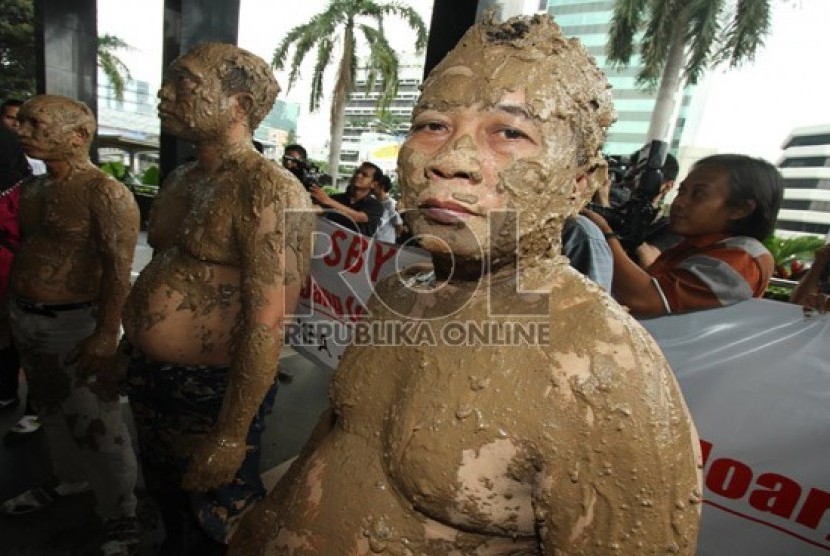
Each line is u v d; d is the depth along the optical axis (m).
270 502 0.87
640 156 2.18
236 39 5.52
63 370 1.98
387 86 14.73
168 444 1.58
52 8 6.62
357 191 4.44
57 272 1.92
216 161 1.53
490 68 0.61
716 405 1.65
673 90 9.84
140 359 1.59
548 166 0.60
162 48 5.48
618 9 9.71
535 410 0.58
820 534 1.53
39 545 2.03
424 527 0.64
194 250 1.45
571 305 0.62
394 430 0.65
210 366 1.52
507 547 0.67
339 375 0.77
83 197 1.88
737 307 1.63
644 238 2.08
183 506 1.70
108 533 1.97
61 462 2.15
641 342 0.59
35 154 1.87
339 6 14.11
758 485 1.61
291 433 3.05
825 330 1.53
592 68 0.65
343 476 0.69
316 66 14.77
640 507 0.55
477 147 0.59
